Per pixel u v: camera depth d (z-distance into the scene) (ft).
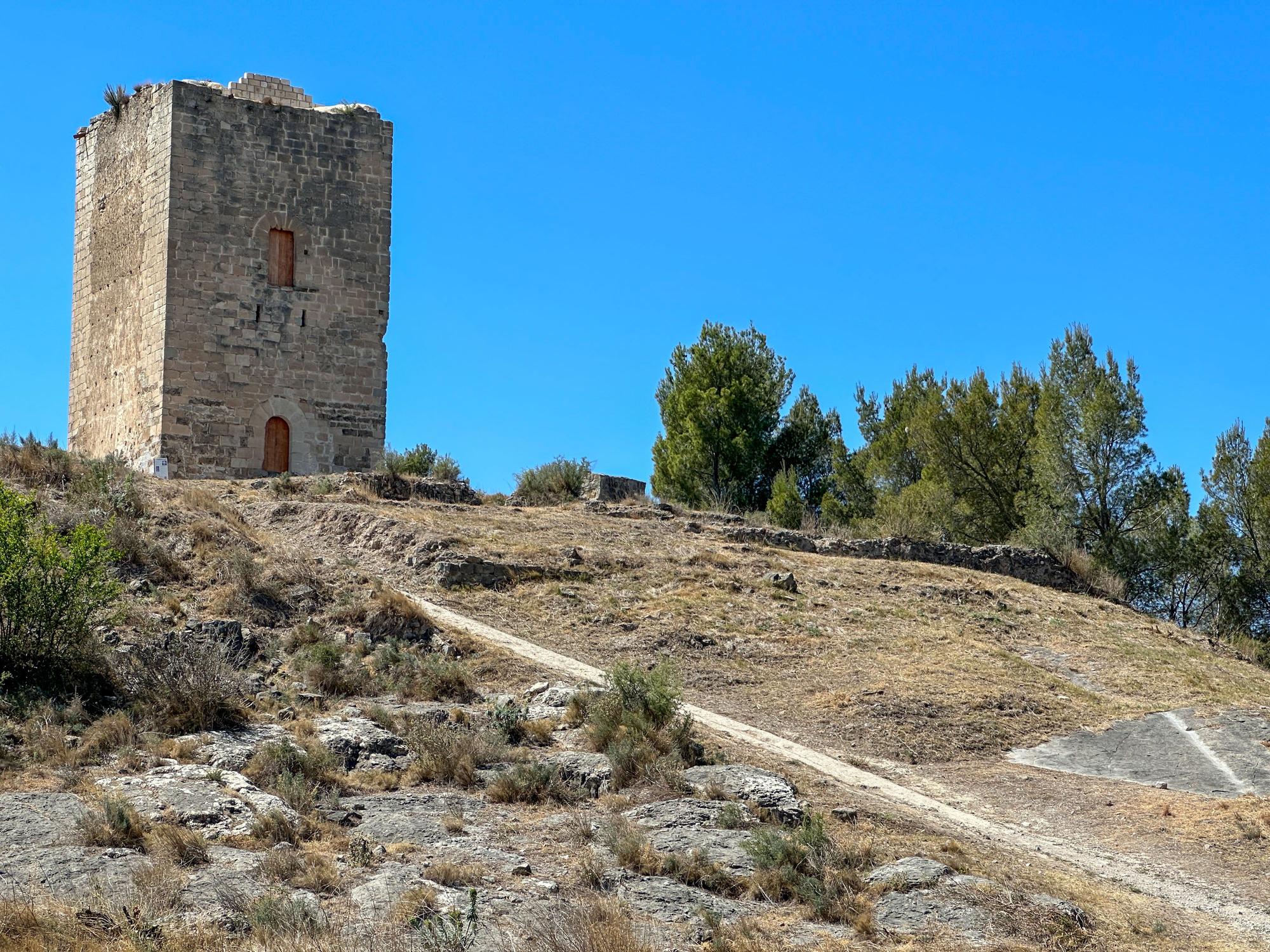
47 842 44.68
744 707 78.38
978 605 109.60
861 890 47.65
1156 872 58.29
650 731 62.28
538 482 132.87
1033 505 153.17
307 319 140.87
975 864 51.96
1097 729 81.87
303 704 65.16
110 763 53.88
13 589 61.05
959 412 169.78
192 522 87.30
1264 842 62.54
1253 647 118.01
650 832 51.08
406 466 137.28
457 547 98.07
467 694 70.03
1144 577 148.77
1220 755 77.25
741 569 106.52
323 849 47.09
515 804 54.60
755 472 190.08
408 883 43.83
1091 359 164.66
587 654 83.35
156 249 137.28
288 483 119.14
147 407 136.36
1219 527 149.48
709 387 192.65
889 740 75.15
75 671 61.46
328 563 89.97
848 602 102.73
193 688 60.54
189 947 37.24
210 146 137.39
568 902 42.98
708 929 42.57
